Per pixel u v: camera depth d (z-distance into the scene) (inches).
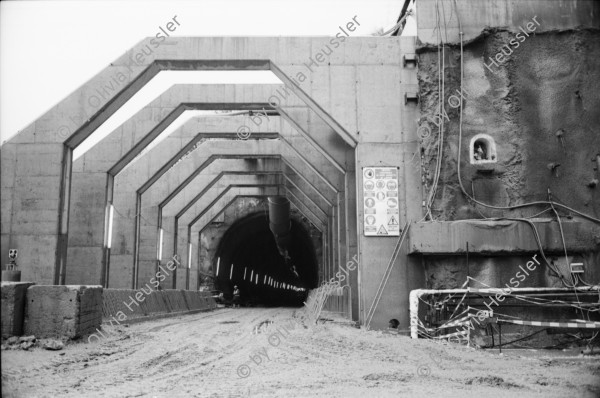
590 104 802.2
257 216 2208.4
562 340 680.4
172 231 1638.8
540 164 792.9
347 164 1130.0
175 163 1496.1
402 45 870.4
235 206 2181.3
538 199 784.9
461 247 762.8
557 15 827.4
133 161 1396.4
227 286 2481.5
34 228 923.4
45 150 935.7
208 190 1797.5
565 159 792.9
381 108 856.9
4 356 431.2
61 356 459.5
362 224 828.0
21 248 919.7
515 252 756.6
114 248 1332.4
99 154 1201.4
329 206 1710.1
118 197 1352.1
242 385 355.9
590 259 751.1
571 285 740.7
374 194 833.5
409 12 971.3
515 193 789.9
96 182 1192.8
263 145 1498.5
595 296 702.5
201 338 668.1
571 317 700.0
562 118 802.2
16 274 596.4
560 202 783.7
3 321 490.9
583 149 792.3
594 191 783.1
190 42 884.6
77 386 346.9
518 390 344.2
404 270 810.8
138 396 316.8
